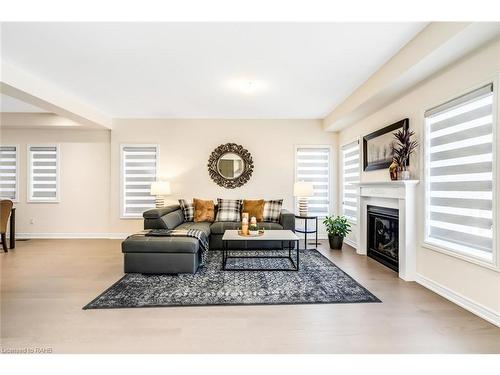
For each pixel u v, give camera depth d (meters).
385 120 3.75
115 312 2.27
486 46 2.12
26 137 5.48
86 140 5.53
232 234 3.59
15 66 3.07
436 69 2.58
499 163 2.02
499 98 2.01
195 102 4.44
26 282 2.97
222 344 1.83
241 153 5.45
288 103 4.49
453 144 2.54
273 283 2.92
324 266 3.55
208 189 5.50
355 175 4.84
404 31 2.40
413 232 3.03
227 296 2.58
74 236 5.53
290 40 2.53
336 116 4.70
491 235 2.14
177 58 2.89
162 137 5.46
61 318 2.17
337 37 2.48
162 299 2.51
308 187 4.84
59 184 5.52
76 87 3.73
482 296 2.17
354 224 4.80
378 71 3.18
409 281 3.02
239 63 3.01
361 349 1.77
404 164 3.11
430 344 1.82
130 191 5.50
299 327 2.04
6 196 5.49
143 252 3.18
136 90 3.86
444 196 2.65
